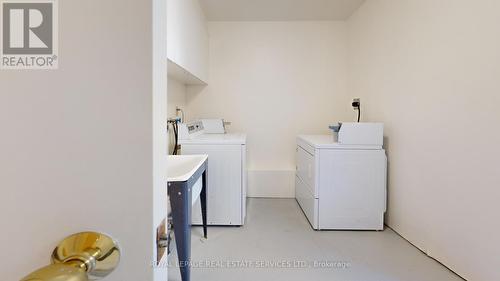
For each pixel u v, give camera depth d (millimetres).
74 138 450
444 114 2057
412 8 2426
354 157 2740
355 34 3637
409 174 2488
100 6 444
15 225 454
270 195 3992
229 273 1976
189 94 3984
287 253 2283
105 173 455
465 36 1865
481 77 1748
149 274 463
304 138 3316
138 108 453
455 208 1962
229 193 2879
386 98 2869
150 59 452
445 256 2062
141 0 448
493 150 1675
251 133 4016
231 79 3979
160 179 504
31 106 447
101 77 448
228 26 3936
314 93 3979
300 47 3951
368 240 2541
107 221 458
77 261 430
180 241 1735
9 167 451
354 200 2762
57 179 453
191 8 2717
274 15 3725
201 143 2869
